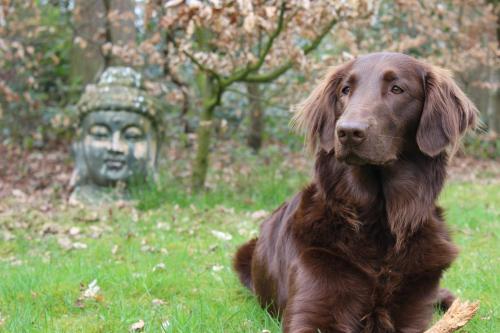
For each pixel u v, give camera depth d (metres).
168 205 2.65
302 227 1.36
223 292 1.69
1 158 4.00
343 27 2.70
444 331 1.24
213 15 2.29
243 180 3.13
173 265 1.91
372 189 1.32
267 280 1.50
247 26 2.18
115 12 3.27
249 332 1.40
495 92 4.94
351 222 1.32
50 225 2.38
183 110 4.13
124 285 1.71
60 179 3.47
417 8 3.03
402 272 1.31
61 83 4.77
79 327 1.47
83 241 2.24
